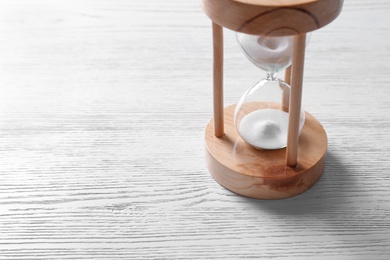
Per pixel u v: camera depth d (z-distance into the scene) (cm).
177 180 58
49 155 61
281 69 54
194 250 53
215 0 49
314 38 75
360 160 60
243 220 55
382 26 76
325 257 52
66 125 64
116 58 73
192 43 75
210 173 59
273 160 56
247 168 56
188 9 80
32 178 59
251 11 48
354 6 80
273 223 55
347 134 62
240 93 67
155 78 70
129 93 68
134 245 53
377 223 55
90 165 60
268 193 56
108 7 81
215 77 55
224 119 60
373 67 70
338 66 70
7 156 61
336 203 56
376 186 58
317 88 68
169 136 63
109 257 53
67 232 54
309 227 54
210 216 55
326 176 58
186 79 69
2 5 81
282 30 49
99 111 65
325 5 48
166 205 56
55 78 70
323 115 64
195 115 65
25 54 73
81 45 75
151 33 76
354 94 67
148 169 59
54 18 79
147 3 81
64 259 53
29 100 67
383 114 64
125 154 61
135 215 56
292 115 53
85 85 69
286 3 48
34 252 53
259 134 57
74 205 56
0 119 65
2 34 76
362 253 53
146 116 65
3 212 56
